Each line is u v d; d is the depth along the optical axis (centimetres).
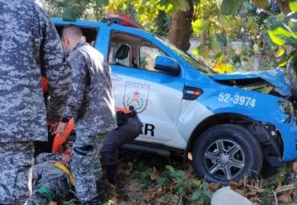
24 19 272
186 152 519
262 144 509
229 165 502
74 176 405
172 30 762
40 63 285
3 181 273
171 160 578
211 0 684
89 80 387
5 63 267
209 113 509
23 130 270
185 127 514
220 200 396
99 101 393
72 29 407
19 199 276
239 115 504
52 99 295
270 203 449
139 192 479
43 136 280
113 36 549
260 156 492
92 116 391
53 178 418
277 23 221
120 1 793
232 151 502
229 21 436
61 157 446
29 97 273
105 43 544
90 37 555
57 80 288
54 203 404
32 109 274
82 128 393
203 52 469
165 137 521
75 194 422
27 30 272
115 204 446
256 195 462
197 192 427
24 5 273
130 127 465
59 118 309
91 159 403
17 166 275
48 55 283
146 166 551
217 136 504
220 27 464
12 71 268
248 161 493
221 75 522
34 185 409
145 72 532
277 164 507
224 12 281
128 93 527
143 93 524
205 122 512
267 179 511
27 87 272
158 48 540
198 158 512
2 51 267
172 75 525
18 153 276
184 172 505
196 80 519
